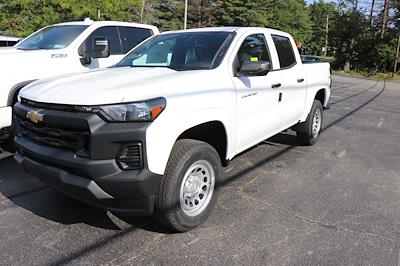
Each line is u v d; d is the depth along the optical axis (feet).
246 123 14.64
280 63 17.99
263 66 13.69
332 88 63.36
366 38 116.67
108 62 24.08
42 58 20.11
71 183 10.58
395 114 37.22
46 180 11.64
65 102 10.61
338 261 10.93
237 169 18.25
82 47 22.59
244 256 11.05
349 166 19.36
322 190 16.07
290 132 26.12
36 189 15.39
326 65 23.73
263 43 16.76
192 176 12.05
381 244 11.89
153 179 10.53
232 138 13.74
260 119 15.70
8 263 10.48
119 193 10.39
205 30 15.98
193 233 12.25
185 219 11.86
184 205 11.88
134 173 10.28
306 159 20.25
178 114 11.10
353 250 11.51
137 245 11.52
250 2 187.21
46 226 12.53
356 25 117.50
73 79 12.58
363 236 12.35
